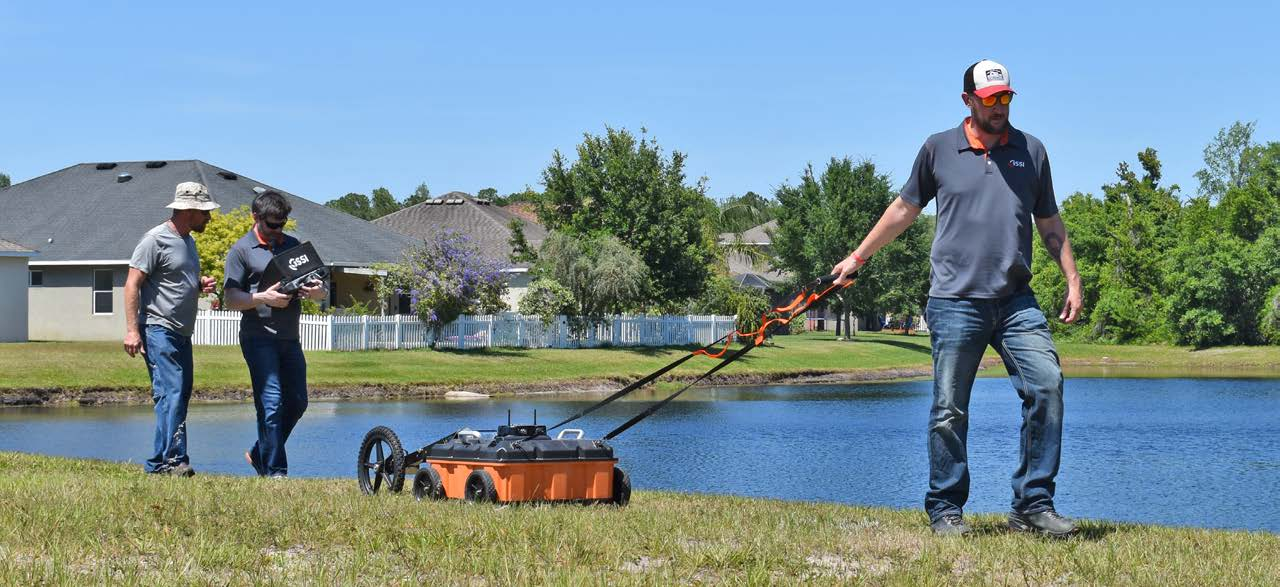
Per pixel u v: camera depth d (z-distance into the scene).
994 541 6.80
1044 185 7.20
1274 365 57.53
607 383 37.31
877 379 45.47
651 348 49.41
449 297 41.62
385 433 9.23
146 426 21.80
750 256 86.44
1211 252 69.00
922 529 7.47
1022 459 7.24
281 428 10.88
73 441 19.30
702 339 53.91
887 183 69.81
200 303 39.72
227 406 26.48
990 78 6.88
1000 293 7.05
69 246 42.72
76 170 49.56
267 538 6.46
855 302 69.62
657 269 55.31
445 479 8.58
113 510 7.04
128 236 43.00
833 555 6.46
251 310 10.79
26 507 6.97
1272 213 74.69
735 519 7.76
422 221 65.94
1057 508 14.15
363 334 39.25
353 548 6.25
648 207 54.94
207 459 17.02
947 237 7.16
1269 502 14.60
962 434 7.30
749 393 35.94
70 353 32.53
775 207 74.19
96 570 5.36
